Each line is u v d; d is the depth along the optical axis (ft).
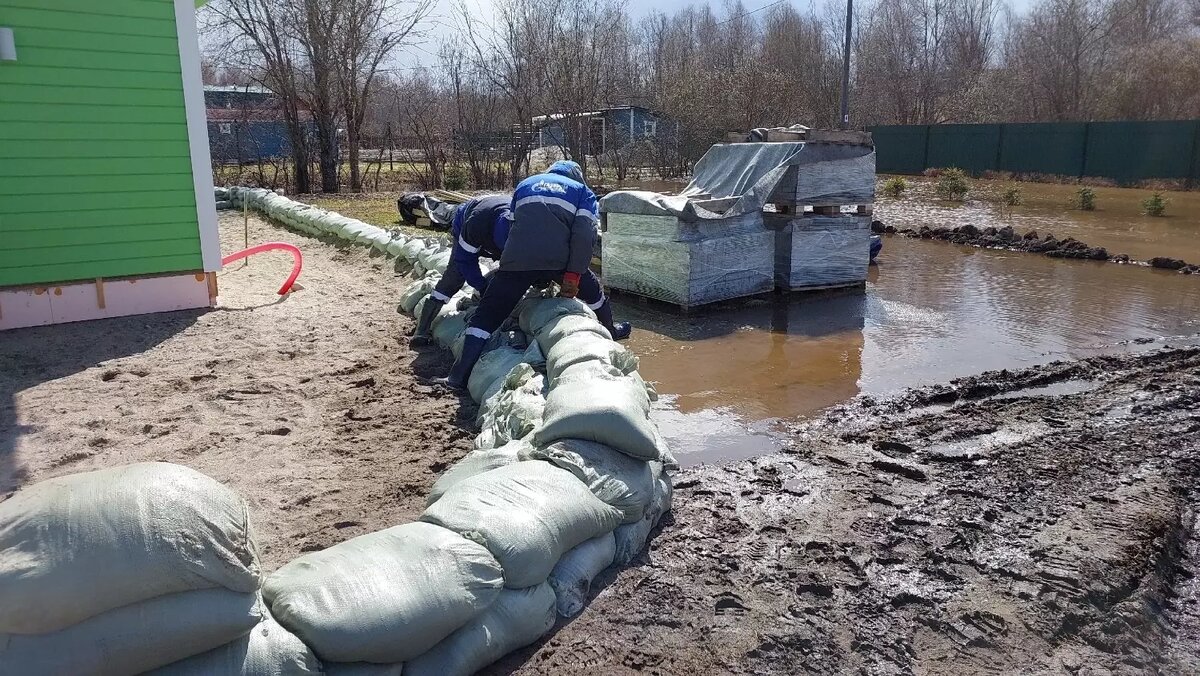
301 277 29.66
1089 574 10.00
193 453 13.42
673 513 11.66
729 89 78.69
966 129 87.66
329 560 7.66
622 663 8.34
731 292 26.08
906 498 12.18
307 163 71.87
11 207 20.65
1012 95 118.62
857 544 10.75
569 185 16.40
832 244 27.86
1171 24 124.06
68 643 5.94
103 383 16.93
